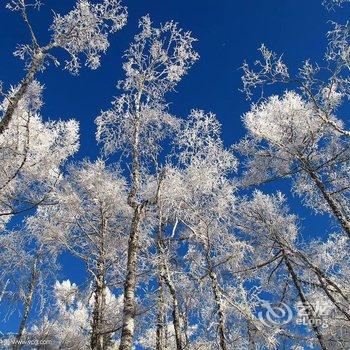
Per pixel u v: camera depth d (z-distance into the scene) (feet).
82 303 38.86
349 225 33.86
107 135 36.78
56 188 35.01
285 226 39.37
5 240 37.04
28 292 41.52
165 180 31.60
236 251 33.22
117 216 37.73
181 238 32.17
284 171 40.01
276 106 37.78
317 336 32.60
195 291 30.22
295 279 37.09
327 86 28.19
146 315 33.45
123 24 32.04
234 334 30.09
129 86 38.17
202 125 34.01
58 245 36.83
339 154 35.63
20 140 30.60
